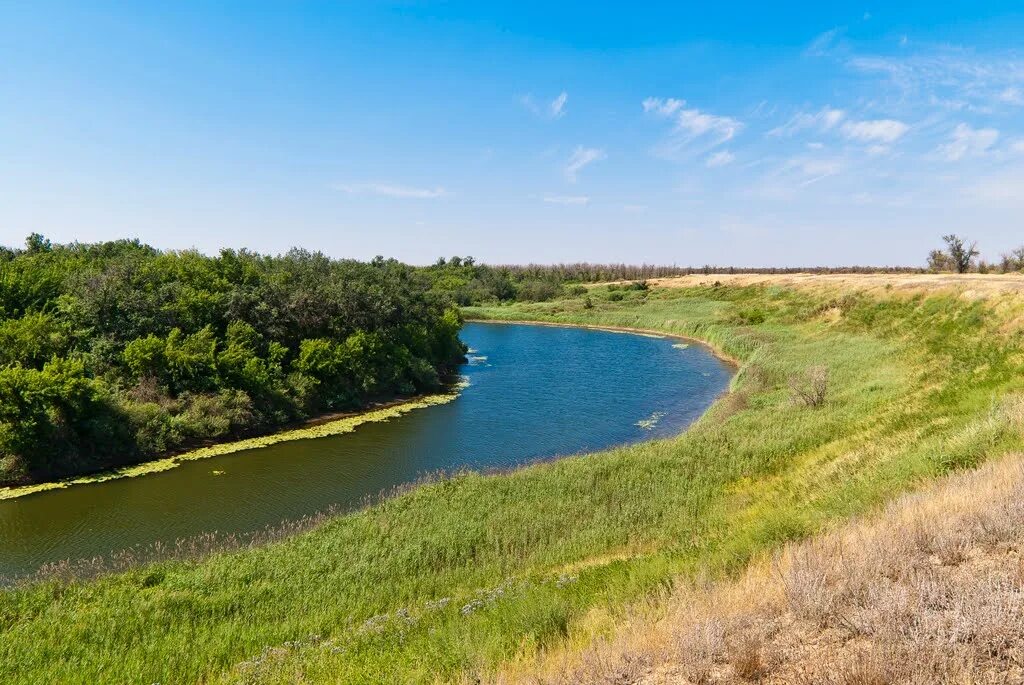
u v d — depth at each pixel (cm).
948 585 666
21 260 3844
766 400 3133
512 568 1453
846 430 2159
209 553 1730
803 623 673
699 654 623
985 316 3014
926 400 2095
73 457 2536
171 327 3469
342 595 1364
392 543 1647
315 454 2825
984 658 551
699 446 2334
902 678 527
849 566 748
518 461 2716
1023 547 746
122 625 1232
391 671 837
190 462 2689
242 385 3312
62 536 1953
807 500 1501
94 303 3294
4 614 1284
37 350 2920
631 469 2139
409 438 3100
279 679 923
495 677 715
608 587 1080
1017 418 1420
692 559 1156
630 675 637
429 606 1177
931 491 1098
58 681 1018
